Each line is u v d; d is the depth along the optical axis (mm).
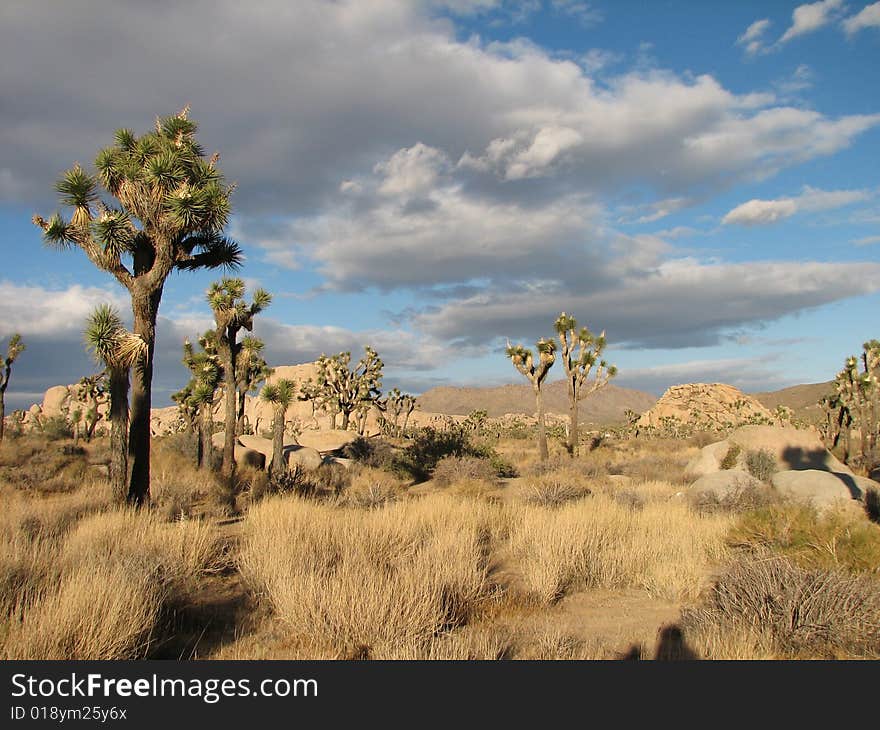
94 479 20016
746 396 121562
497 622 6520
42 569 6922
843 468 20719
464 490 18328
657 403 118438
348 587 6191
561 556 8414
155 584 6473
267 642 5840
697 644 5590
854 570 7285
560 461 27484
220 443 26641
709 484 15539
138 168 12406
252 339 20141
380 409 52125
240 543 9711
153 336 12445
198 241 13359
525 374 29969
